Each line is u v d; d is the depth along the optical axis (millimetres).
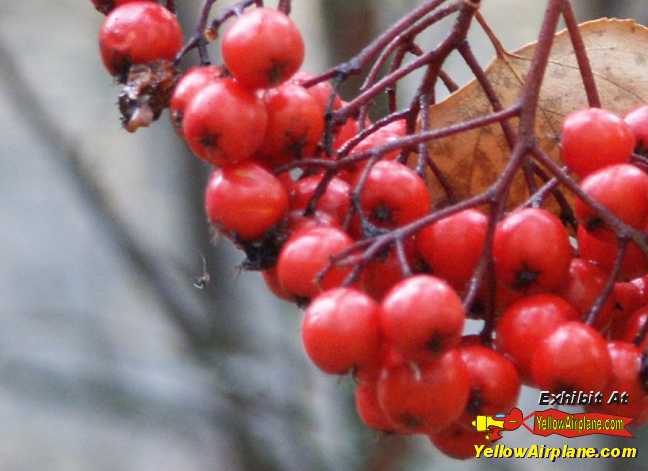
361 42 515
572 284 296
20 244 821
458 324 275
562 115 328
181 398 610
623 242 291
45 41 737
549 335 287
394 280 291
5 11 708
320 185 294
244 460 591
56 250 815
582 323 288
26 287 785
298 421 583
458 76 644
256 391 591
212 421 604
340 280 286
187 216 659
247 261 295
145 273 620
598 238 295
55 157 637
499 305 298
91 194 633
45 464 815
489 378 287
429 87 308
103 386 641
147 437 765
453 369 281
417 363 279
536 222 292
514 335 290
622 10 536
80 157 637
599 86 329
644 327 294
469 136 323
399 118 307
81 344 712
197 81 297
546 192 299
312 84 302
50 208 838
